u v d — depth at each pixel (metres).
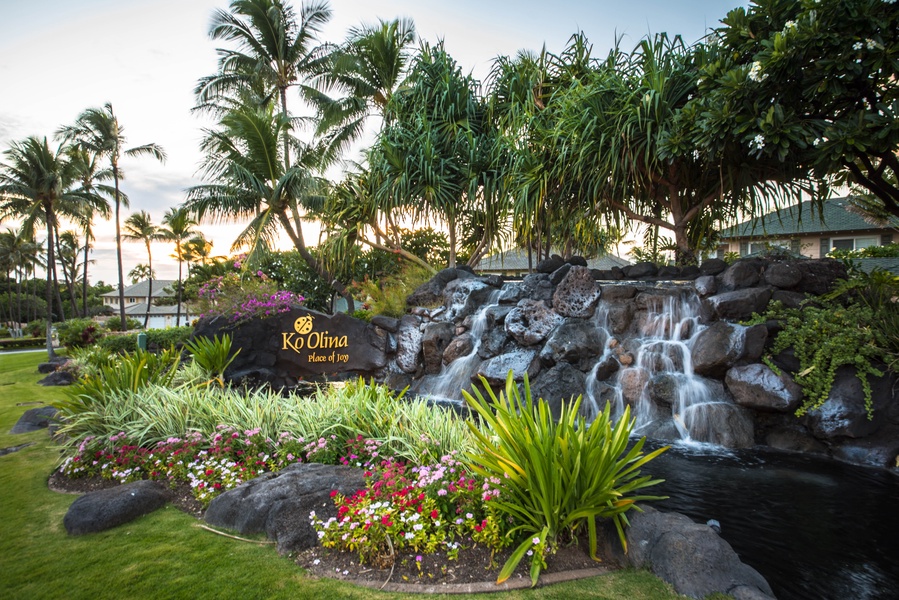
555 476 2.86
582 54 10.80
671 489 4.52
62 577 2.83
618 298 8.09
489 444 3.18
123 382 5.89
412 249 20.39
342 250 14.33
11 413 7.84
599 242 14.11
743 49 7.11
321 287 20.69
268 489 3.60
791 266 7.16
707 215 10.55
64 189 28.19
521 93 12.59
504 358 8.30
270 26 18.48
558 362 7.74
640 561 2.87
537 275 9.33
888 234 16.16
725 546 2.80
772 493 4.41
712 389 6.52
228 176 16.09
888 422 5.51
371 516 2.96
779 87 6.52
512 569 2.69
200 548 3.17
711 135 6.84
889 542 3.50
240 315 9.77
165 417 5.13
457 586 2.67
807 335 6.21
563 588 2.66
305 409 5.10
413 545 2.91
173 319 60.84
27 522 3.64
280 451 4.46
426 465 3.92
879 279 6.75
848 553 3.35
